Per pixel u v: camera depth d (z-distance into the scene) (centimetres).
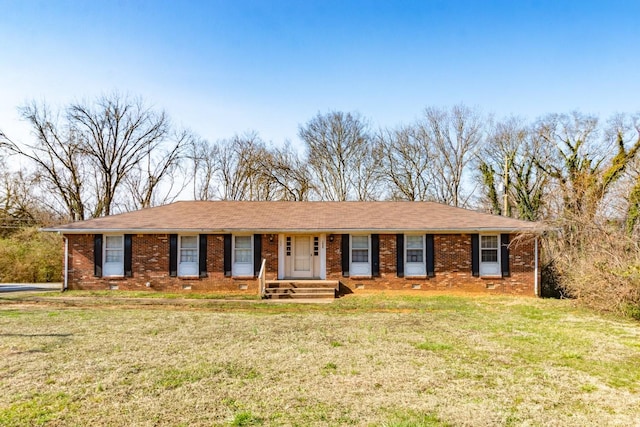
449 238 1800
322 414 539
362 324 1145
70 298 1606
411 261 1802
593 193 1798
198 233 1800
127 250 1794
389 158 3588
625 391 637
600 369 745
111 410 550
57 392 614
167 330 1058
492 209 3191
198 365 752
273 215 1969
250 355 821
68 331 1041
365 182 3591
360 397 602
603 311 1339
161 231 1767
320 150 3575
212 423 512
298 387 642
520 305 1493
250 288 1791
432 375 704
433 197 3578
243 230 1761
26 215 3400
